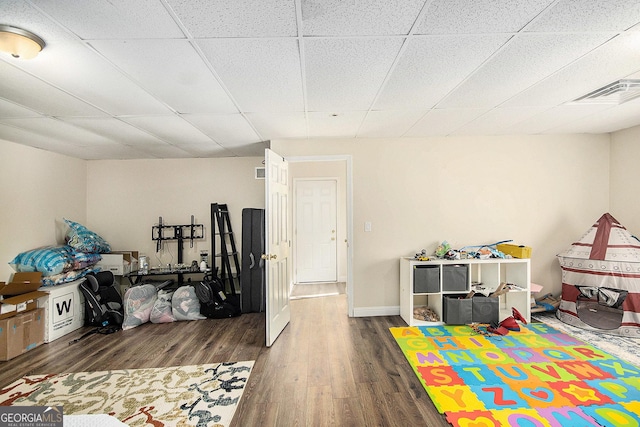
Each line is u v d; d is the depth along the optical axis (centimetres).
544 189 419
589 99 281
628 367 270
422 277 374
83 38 168
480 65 212
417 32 171
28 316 333
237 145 440
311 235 625
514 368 272
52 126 326
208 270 490
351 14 153
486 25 165
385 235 421
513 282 406
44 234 426
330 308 457
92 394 248
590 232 381
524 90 257
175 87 236
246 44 179
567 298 379
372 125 355
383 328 372
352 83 237
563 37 178
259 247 457
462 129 381
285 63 203
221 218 495
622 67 217
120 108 278
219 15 151
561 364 278
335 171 624
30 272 357
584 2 147
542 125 368
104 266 459
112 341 355
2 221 369
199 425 210
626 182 391
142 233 516
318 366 286
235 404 232
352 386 252
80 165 496
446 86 246
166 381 265
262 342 344
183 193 520
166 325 406
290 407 228
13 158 383
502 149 418
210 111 292
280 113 304
